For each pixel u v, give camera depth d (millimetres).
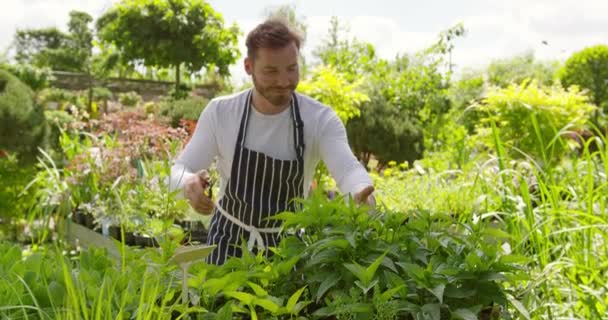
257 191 2445
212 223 2566
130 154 4578
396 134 8867
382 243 1577
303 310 1542
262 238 2451
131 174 4418
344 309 1379
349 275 1508
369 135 8828
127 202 4172
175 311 1491
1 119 6062
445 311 1500
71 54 33219
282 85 2236
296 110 2447
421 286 1452
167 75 24547
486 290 1516
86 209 4438
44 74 13945
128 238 3904
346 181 2314
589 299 2678
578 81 15992
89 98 18578
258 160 2424
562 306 2639
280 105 2318
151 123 4934
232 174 2471
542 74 20516
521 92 6168
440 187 4648
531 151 6047
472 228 1703
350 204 1620
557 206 3074
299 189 2508
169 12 20547
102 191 4320
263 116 2443
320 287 1475
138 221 3988
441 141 9570
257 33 2227
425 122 10188
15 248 1661
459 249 1609
